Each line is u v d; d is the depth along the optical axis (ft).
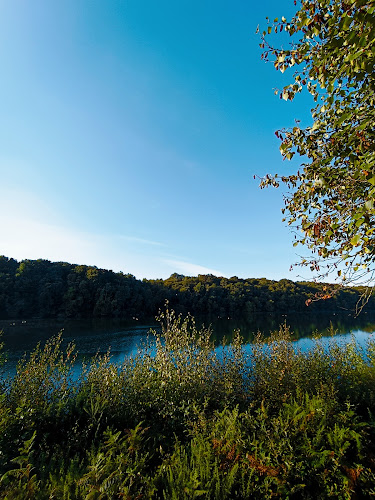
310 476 9.19
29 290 184.85
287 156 11.94
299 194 13.01
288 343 21.30
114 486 7.91
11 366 45.73
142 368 17.76
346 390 16.57
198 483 7.91
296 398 15.37
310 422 11.12
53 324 144.46
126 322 168.76
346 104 9.96
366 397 16.63
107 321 171.53
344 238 11.87
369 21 6.42
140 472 8.88
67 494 7.80
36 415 13.79
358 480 9.08
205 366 17.33
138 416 14.79
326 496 8.71
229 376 16.72
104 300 191.21
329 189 10.82
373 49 6.74
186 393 15.35
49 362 18.11
